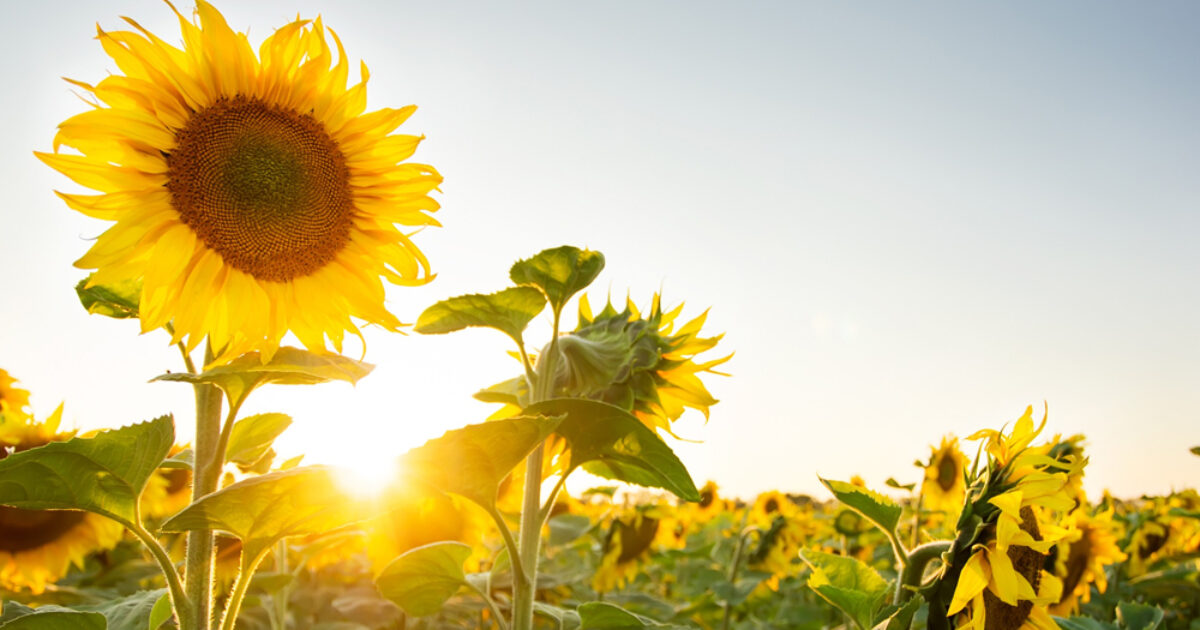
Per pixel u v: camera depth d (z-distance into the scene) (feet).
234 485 2.57
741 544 9.04
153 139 3.01
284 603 4.97
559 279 3.47
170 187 3.05
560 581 6.54
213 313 3.07
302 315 3.22
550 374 3.48
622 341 3.64
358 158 3.32
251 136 3.15
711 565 10.93
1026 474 3.13
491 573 4.03
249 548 2.72
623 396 3.65
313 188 3.23
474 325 3.51
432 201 3.37
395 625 5.56
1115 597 6.80
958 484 5.97
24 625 2.70
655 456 3.18
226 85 3.15
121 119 2.97
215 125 3.12
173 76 3.08
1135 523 7.70
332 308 3.26
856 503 3.28
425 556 3.30
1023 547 3.23
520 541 3.34
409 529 4.96
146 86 3.04
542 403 3.09
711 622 8.98
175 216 3.04
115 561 5.99
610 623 3.57
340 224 3.28
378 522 4.95
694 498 3.24
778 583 9.67
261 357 2.90
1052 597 3.22
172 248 2.99
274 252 3.16
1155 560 7.40
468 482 2.94
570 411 3.12
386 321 3.31
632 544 7.70
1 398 4.55
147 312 2.97
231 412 2.88
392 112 3.34
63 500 2.62
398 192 3.34
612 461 3.26
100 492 2.64
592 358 3.57
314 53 3.28
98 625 2.75
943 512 6.24
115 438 2.58
